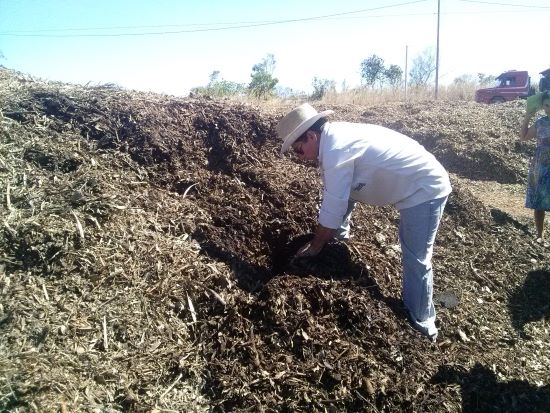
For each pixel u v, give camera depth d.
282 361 2.55
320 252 3.23
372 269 3.25
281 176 3.93
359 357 2.61
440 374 2.69
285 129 2.77
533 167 4.17
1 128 3.27
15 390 1.98
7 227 2.63
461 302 3.38
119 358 2.36
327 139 2.72
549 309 3.50
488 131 7.79
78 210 2.92
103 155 3.44
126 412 2.17
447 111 9.48
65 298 2.50
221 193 3.60
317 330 2.70
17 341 2.21
